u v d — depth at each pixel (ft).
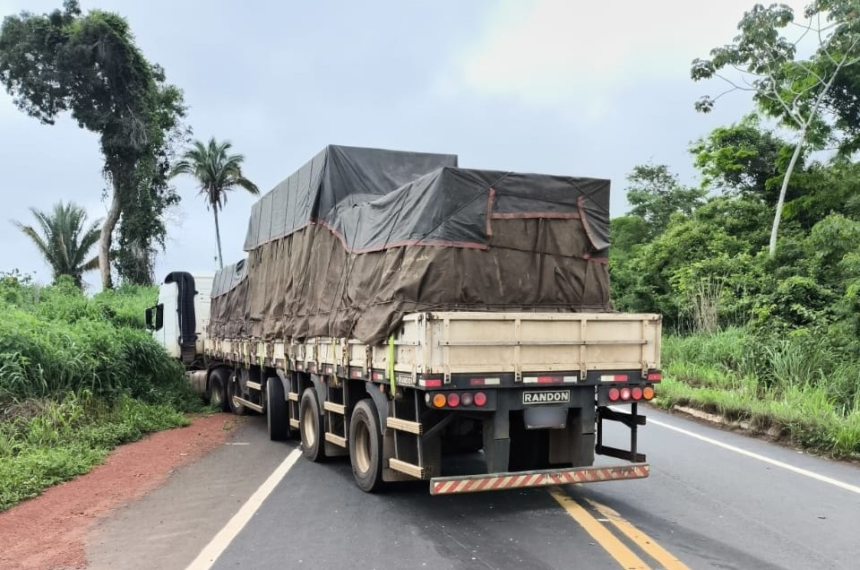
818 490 24.40
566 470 20.80
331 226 29.78
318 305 30.01
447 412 21.11
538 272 23.30
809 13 67.67
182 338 56.90
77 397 37.76
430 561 16.97
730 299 64.13
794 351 45.70
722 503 22.58
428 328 19.53
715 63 69.87
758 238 75.61
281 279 36.04
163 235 149.38
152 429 39.86
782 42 69.05
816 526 20.02
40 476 26.66
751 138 88.53
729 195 90.58
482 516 21.13
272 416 36.47
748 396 41.09
